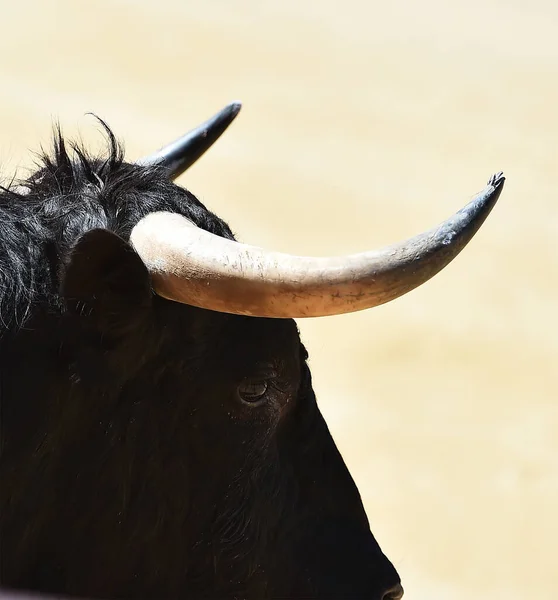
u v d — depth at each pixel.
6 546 12.88
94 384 13.03
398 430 49.44
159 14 115.12
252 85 101.06
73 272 12.45
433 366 56.00
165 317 13.33
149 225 13.27
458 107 100.75
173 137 85.69
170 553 14.09
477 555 40.56
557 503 44.56
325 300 11.57
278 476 14.73
